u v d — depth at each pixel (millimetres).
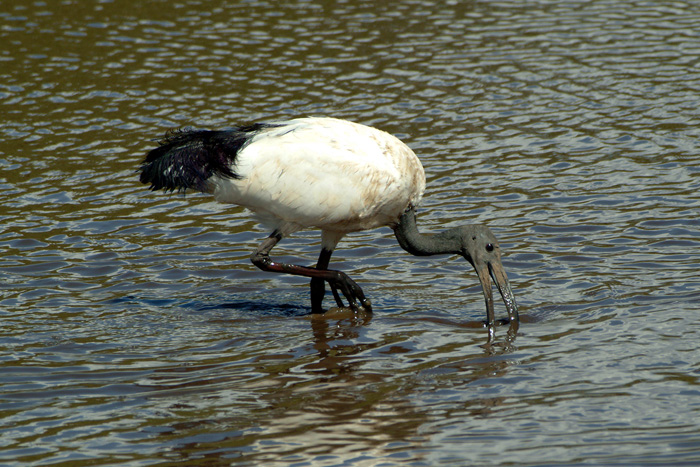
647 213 14352
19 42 23328
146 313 11586
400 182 11469
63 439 8320
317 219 11492
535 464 7625
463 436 8172
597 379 9219
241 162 11383
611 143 17516
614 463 7582
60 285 12445
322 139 11367
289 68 21703
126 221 14844
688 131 17891
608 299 11414
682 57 22156
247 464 7824
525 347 10195
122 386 9453
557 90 20391
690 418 8320
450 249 11719
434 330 10898
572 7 26531
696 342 10000
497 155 17203
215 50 22906
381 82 20891
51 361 10094
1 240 13984
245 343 10641
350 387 9289
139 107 19516
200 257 13555
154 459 7941
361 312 11547
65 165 16984
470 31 24438
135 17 25359
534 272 12508
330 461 7828
